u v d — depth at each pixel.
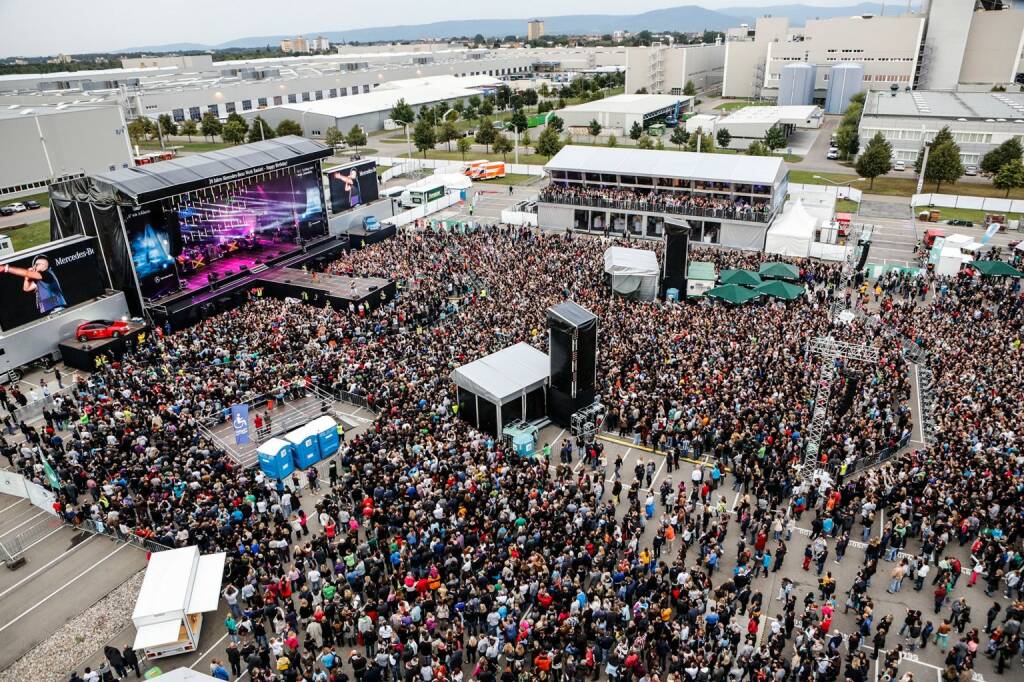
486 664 20.58
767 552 25.73
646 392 35.88
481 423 36.09
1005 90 163.38
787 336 41.78
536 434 36.00
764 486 28.86
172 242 52.31
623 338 42.19
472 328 44.47
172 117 150.38
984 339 41.25
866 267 59.38
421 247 64.19
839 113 170.00
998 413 32.22
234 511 27.02
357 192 73.62
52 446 32.44
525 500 27.25
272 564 25.28
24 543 28.83
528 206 83.56
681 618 22.81
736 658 21.36
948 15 168.00
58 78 173.12
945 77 174.00
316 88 181.12
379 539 26.16
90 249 47.66
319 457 33.81
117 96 147.25
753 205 66.50
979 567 24.83
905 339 43.34
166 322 48.94
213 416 35.81
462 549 24.77
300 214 63.56
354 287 52.31
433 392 36.50
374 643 21.98
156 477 28.92
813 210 68.88
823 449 31.50
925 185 92.56
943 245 57.84
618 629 22.19
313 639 21.73
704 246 68.19
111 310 48.56
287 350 42.34
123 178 48.56
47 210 90.44
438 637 21.86
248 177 57.16
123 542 28.67
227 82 171.88
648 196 70.88
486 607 22.89
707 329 43.16
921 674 21.69
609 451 34.47
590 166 73.50
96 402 35.72
